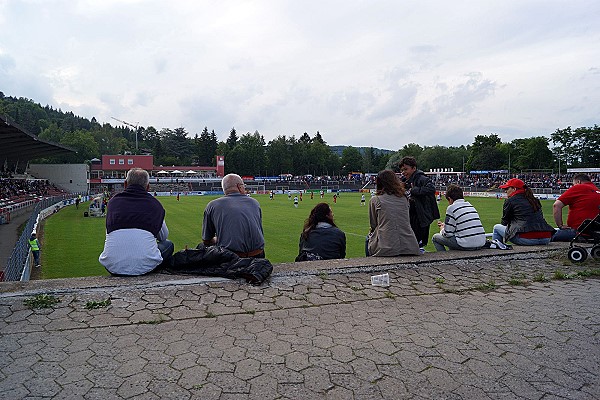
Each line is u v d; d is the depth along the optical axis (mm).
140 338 3447
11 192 48719
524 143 108812
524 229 7582
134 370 2914
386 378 2865
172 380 2783
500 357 3217
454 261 6363
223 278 5102
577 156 104688
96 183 90312
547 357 3229
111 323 3744
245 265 5141
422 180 7199
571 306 4461
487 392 2709
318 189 100188
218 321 3848
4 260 16344
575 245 7430
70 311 4012
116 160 99438
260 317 3971
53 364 2984
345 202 55312
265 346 3336
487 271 5926
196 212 39688
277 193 89812
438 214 7281
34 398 2551
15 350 3199
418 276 5555
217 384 2746
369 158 150250
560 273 5727
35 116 167500
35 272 14062
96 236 23531
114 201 5211
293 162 140750
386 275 5375
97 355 3133
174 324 3756
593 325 3904
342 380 2830
